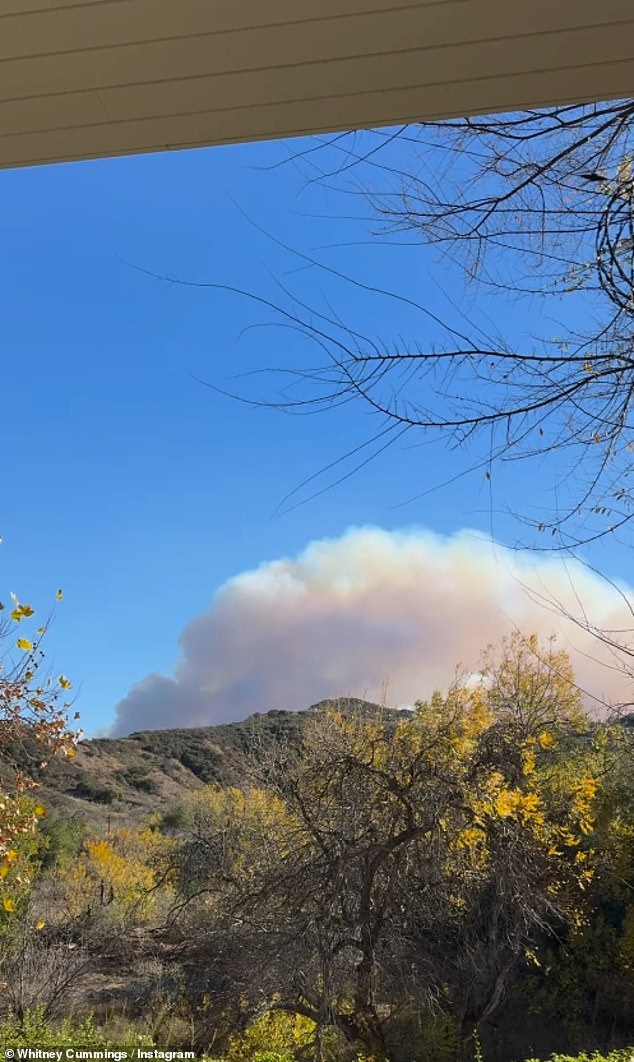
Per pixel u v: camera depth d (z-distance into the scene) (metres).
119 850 17.11
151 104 1.63
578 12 1.43
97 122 1.67
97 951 11.27
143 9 1.41
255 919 7.64
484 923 8.17
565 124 2.53
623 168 2.60
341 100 1.63
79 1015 8.84
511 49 1.51
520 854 7.55
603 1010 10.77
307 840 7.74
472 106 1.65
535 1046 10.10
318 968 7.34
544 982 10.77
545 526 2.99
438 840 7.15
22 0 1.39
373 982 7.43
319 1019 6.99
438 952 8.03
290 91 1.60
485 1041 9.98
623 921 10.57
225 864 8.96
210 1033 8.02
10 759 6.37
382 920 7.16
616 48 1.51
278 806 8.73
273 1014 8.16
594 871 9.23
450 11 1.43
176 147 1.75
